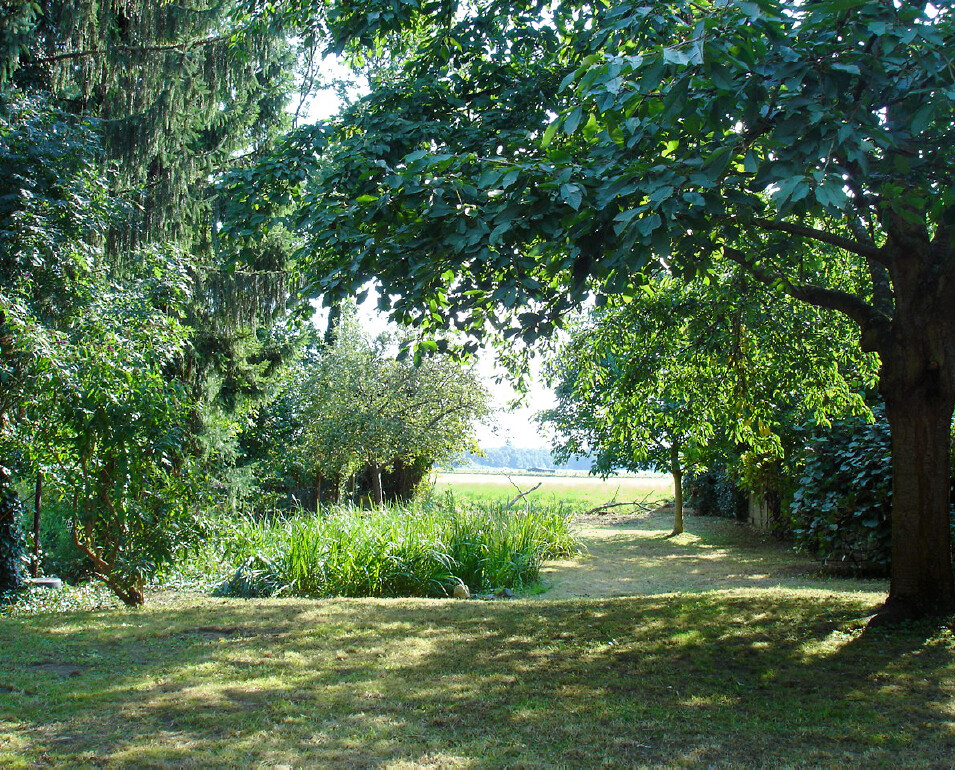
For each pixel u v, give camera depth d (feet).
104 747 11.09
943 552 18.49
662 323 27.78
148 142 35.37
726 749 11.22
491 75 22.12
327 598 26.22
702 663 15.80
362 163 17.28
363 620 20.35
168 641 18.08
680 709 13.01
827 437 32.17
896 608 18.49
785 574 33.99
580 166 13.74
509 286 14.67
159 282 30.01
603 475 59.11
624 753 11.05
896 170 13.97
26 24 29.68
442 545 32.17
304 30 26.73
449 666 15.78
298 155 22.08
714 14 11.05
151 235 37.11
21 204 23.80
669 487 110.01
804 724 12.25
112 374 23.08
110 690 13.97
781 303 26.22
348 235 17.71
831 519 31.04
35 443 25.30
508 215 13.73
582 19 21.33
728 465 51.37
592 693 13.91
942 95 11.95
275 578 28.73
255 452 67.62
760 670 15.21
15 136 24.40
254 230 21.76
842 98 12.25
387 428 60.34
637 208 11.51
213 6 35.06
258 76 43.27
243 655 16.69
